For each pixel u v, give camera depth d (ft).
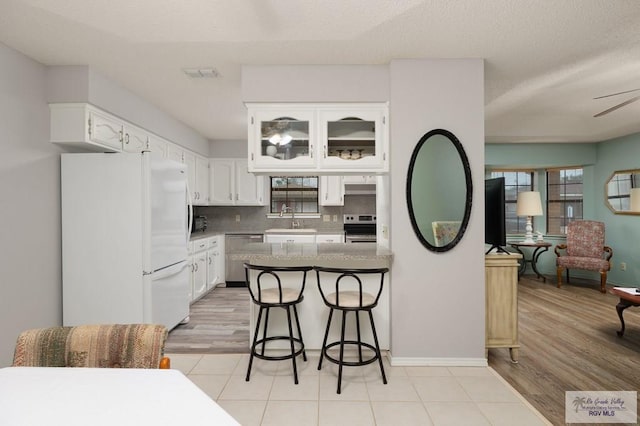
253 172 9.48
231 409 6.79
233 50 8.17
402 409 6.81
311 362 8.89
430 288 8.72
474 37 7.59
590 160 18.20
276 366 8.67
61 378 3.41
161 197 10.23
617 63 8.96
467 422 6.41
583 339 10.58
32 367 3.65
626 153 16.51
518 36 7.55
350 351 9.25
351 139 9.29
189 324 11.98
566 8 6.48
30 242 8.49
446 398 7.21
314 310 9.23
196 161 16.44
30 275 8.48
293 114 9.19
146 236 9.53
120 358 3.87
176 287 11.28
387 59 8.70
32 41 7.67
